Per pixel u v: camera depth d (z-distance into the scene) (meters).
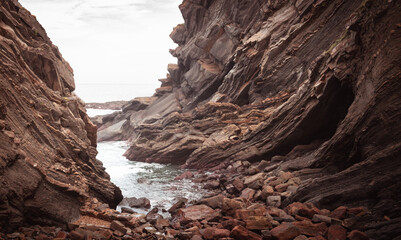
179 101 36.44
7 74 10.05
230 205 11.16
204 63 32.91
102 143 37.75
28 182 8.33
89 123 16.38
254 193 14.55
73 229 8.82
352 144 12.80
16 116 9.48
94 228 9.05
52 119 12.21
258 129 20.69
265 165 18.69
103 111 64.88
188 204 14.46
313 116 17.16
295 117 18.09
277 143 19.20
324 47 21.00
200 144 24.86
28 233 7.46
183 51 36.06
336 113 16.80
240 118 24.95
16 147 8.55
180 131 26.91
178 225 10.88
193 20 35.62
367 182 10.00
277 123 19.56
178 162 25.69
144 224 10.47
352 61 13.98
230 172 20.00
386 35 11.33
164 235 9.81
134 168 24.23
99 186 13.05
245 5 29.38
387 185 9.45
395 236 7.81
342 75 14.39
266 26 26.27
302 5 23.62
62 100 13.86
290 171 15.76
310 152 16.47
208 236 9.12
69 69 17.94
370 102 11.28
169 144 26.41
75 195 10.43
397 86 10.39
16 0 14.62
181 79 38.59
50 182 9.55
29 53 13.28
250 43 26.48
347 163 13.16
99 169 14.93
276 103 23.20
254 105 24.84
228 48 30.58
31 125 10.26
